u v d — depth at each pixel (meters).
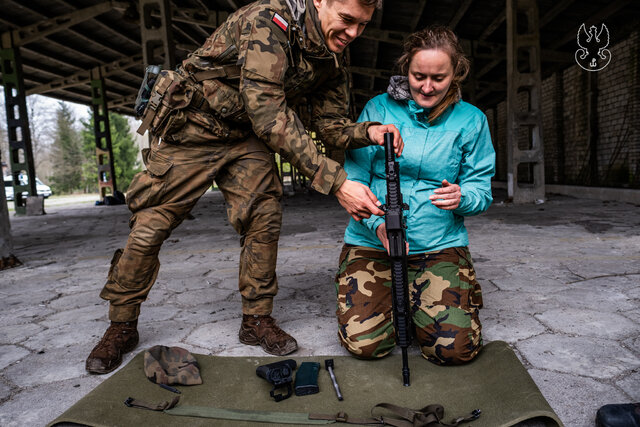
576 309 2.41
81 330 2.43
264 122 1.59
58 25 11.13
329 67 1.84
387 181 1.59
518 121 8.61
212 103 1.79
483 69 14.62
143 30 7.93
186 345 2.14
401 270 1.58
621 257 3.57
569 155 13.54
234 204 2.00
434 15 10.92
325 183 1.59
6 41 11.46
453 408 1.46
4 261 4.32
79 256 4.90
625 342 1.97
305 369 1.73
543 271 3.24
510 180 8.79
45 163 62.00
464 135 1.88
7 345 2.26
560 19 10.59
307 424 1.42
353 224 2.01
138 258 1.93
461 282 1.83
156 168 1.90
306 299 2.81
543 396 1.48
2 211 4.32
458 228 1.97
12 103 11.69
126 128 46.88
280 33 1.61
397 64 1.80
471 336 1.74
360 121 2.04
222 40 1.75
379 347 1.83
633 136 10.48
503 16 10.39
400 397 1.56
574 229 5.08
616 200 8.25
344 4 1.53
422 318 1.79
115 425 1.42
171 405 1.52
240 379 1.74
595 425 1.36
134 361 1.85
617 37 10.68
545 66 14.13
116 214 11.02
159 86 1.79
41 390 1.76
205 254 4.61
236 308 2.70
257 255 2.01
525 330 2.15
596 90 11.88
